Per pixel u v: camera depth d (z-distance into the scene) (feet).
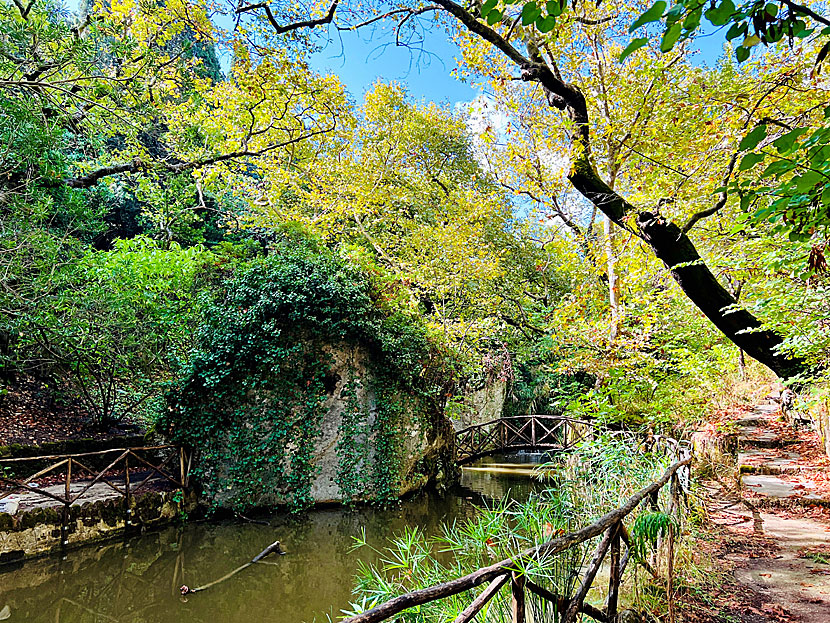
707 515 13.48
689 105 14.84
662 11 4.60
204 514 26.32
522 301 45.55
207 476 26.86
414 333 32.01
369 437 30.37
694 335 22.24
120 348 27.37
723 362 20.25
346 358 30.50
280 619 16.11
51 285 23.59
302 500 27.71
